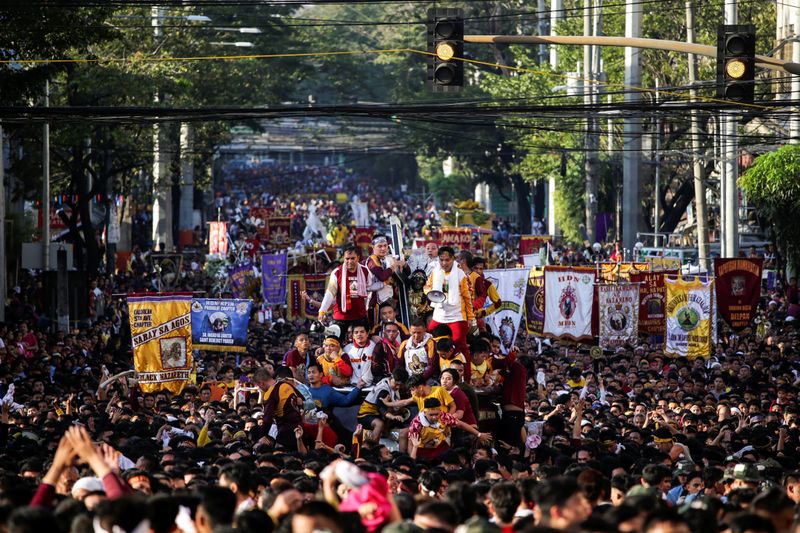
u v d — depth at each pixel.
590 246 124.38
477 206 148.00
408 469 32.91
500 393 44.56
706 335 68.81
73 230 119.00
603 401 58.94
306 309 87.75
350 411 41.84
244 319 62.97
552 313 70.50
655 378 66.19
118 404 52.25
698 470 33.91
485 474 34.34
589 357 73.06
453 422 38.91
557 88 92.19
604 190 151.88
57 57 73.88
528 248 120.56
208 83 140.75
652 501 19.67
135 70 106.62
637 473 36.19
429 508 18.91
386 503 19.47
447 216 152.38
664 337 70.81
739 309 72.50
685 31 126.75
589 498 23.41
